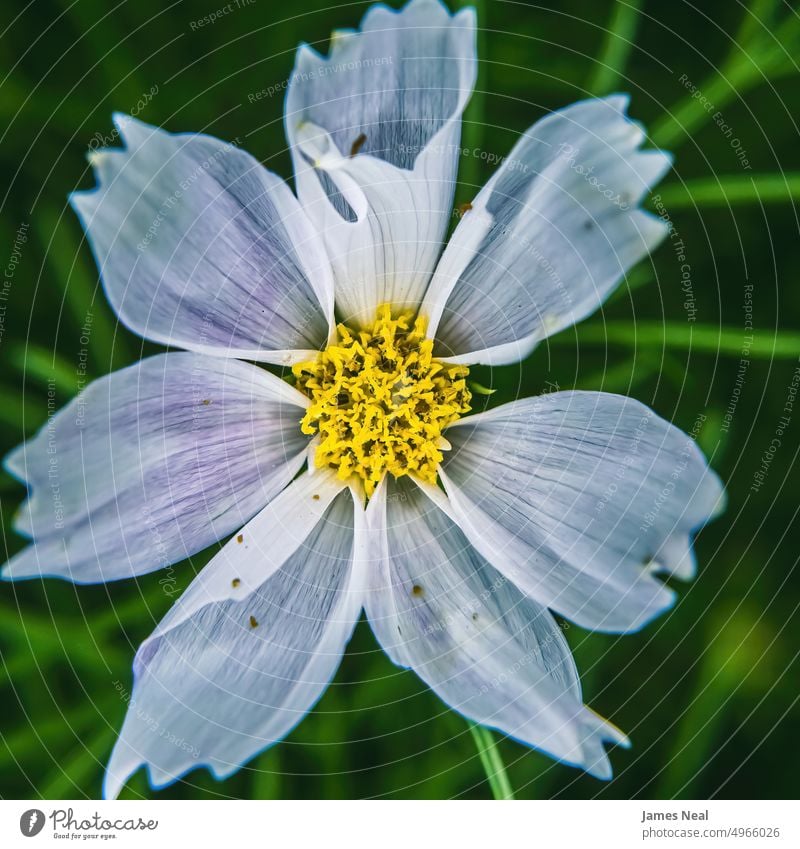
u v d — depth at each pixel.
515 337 0.23
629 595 0.23
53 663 0.26
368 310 0.24
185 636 0.23
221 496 0.23
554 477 0.24
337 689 0.26
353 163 0.22
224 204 0.23
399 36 0.23
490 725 0.23
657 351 0.25
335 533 0.24
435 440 0.24
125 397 0.23
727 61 0.25
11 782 0.26
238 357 0.23
